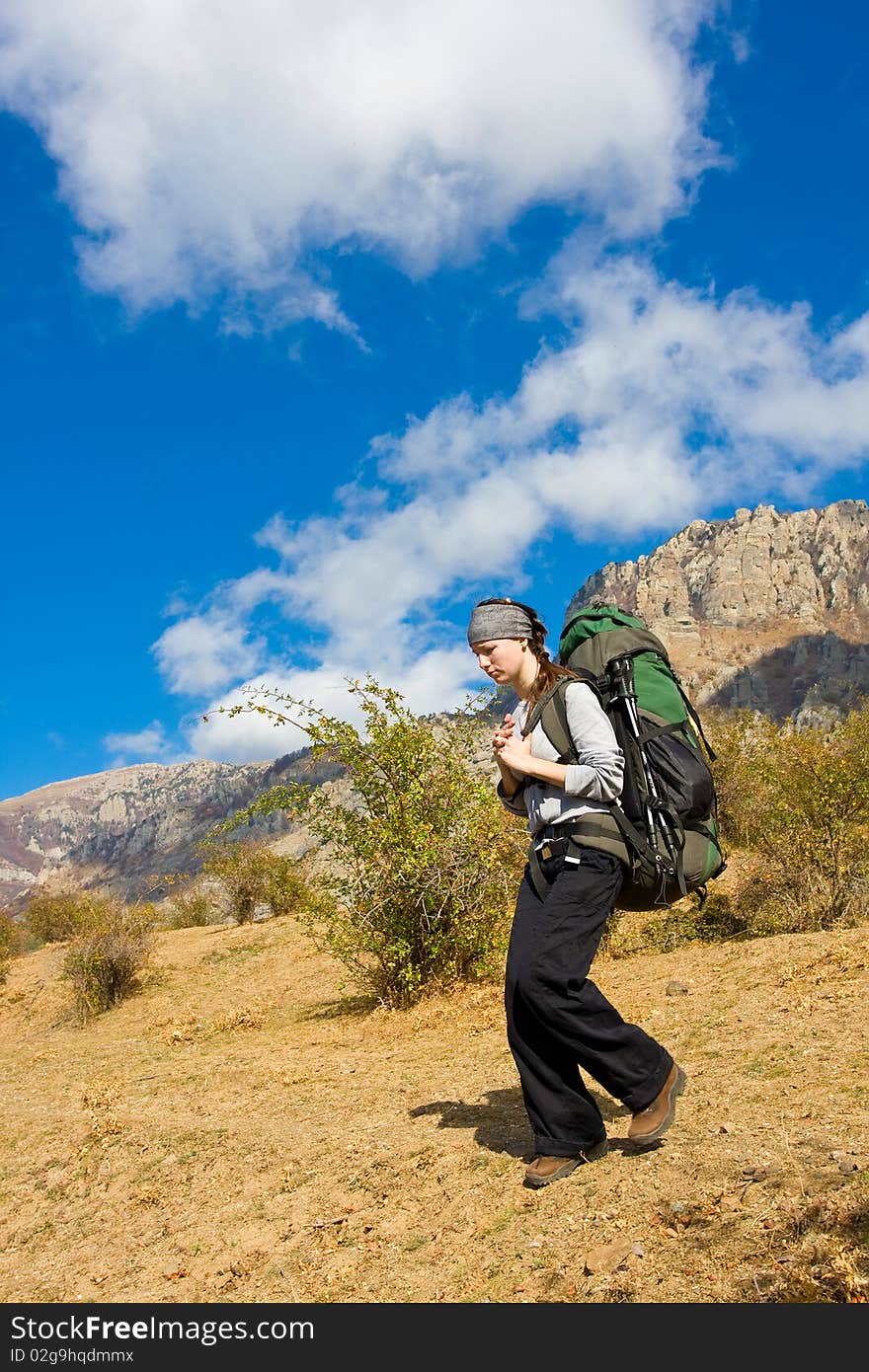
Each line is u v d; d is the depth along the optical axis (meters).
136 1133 5.56
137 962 14.88
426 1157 4.12
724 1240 2.72
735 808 12.69
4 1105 7.38
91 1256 4.20
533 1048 3.47
